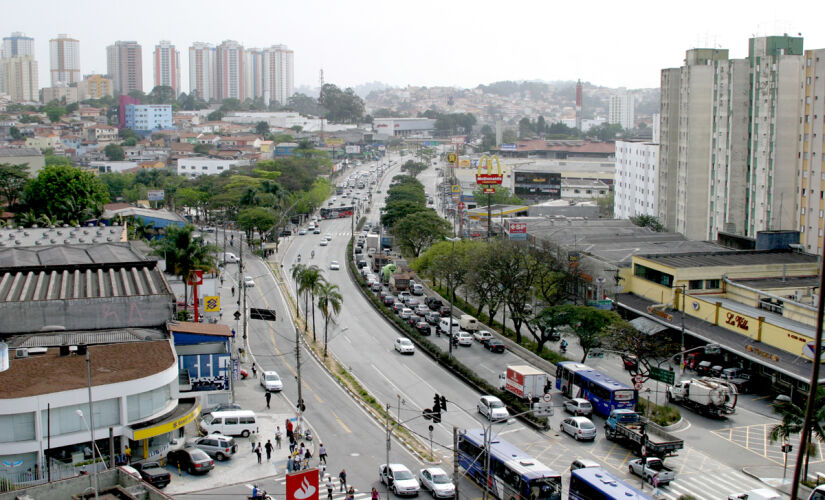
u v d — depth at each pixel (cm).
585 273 13762
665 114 19350
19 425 7006
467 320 13138
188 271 12362
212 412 8569
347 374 10888
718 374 10681
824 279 4706
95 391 7294
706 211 18462
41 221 17375
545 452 8188
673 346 11306
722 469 7869
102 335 9081
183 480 7344
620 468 7788
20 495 5172
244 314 12262
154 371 7738
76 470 7069
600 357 11944
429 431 8831
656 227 19350
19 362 7769
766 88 16438
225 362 9412
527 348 12288
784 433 7488
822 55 15162
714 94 17938
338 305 11938
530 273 12656
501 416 9044
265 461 7819
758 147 16775
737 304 12181
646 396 10169
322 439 8506
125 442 7444
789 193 16250
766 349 10538
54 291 9950
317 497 5109
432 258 16125
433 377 10888
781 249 14650
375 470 7688
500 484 6962
